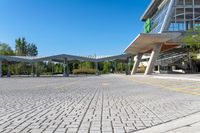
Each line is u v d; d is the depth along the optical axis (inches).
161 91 647.1
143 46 1994.3
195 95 536.1
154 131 243.3
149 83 1010.1
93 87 865.5
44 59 2753.4
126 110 361.7
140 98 503.8
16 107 401.7
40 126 267.7
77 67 4475.9
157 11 2373.3
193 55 1968.5
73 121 291.0
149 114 328.8
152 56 1809.8
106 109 372.5
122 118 305.3
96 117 313.0
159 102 439.2
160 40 1706.4
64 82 1285.7
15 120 300.0
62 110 368.8
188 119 293.6
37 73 3302.2
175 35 1614.2
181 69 2773.1
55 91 708.0
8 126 269.4
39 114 337.7
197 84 839.7
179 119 295.1
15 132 244.1
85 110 366.0
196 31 1728.6
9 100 496.1
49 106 408.8
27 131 247.3
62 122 286.2
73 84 1078.4
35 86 958.4
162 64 3176.7
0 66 2817.4
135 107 387.9
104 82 1219.2
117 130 247.9
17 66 3924.7
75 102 455.8
